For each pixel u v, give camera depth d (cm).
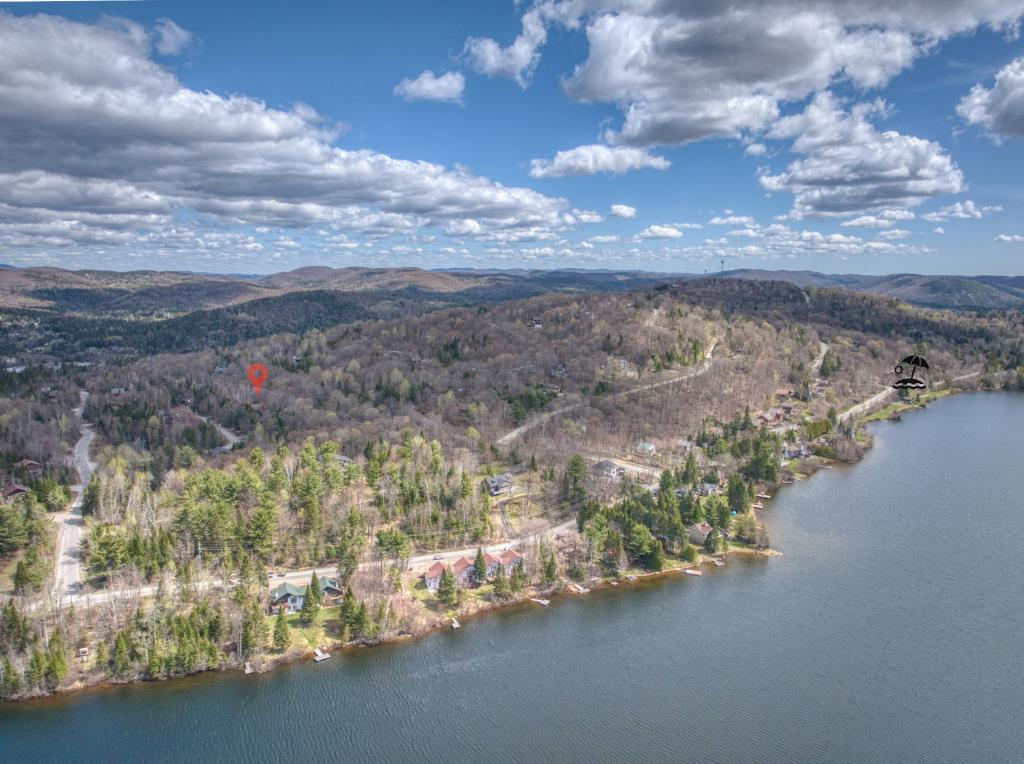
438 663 14862
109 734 12544
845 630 16225
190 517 17738
